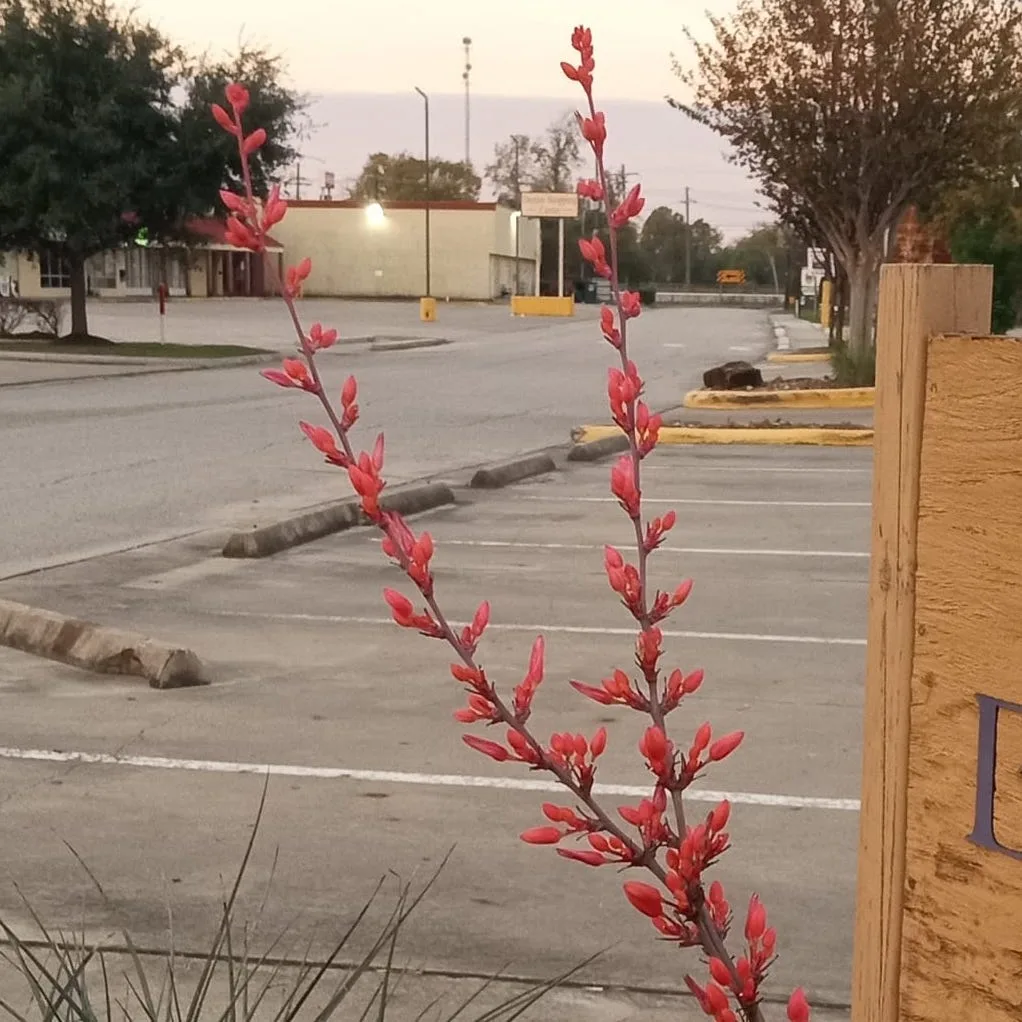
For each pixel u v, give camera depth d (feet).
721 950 5.60
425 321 174.91
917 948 6.02
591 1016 10.92
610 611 25.66
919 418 5.87
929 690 5.90
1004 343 5.50
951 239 94.27
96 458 46.68
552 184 350.84
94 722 18.72
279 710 19.25
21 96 96.68
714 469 47.26
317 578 28.58
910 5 66.18
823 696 19.98
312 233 246.47
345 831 14.84
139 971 8.67
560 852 5.72
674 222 481.05
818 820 15.15
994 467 5.58
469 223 244.42
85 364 92.63
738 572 29.45
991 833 5.67
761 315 235.40
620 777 16.51
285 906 12.94
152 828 14.94
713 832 5.69
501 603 26.30
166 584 27.73
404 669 21.42
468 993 11.23
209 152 101.65
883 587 6.08
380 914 12.76
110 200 98.63
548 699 19.67
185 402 67.97
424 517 36.91
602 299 283.38
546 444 53.83
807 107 68.49
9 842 14.56
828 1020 10.89
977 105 66.54
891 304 5.97
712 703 19.58
